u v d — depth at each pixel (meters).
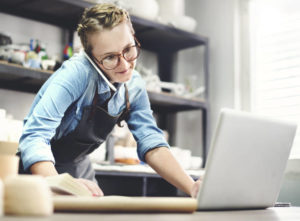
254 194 1.18
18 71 2.67
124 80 1.59
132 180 3.17
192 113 3.99
